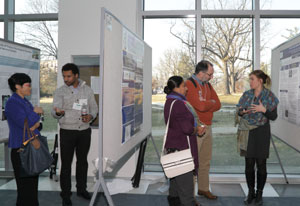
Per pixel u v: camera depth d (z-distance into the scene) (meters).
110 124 2.43
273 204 3.32
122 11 4.18
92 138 4.15
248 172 3.33
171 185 2.82
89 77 4.18
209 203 3.38
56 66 4.70
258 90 3.25
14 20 4.71
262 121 3.17
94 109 3.38
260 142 3.17
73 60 4.23
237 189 3.91
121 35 2.67
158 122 4.53
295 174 4.32
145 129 3.72
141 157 3.76
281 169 4.32
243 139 3.26
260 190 3.29
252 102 3.24
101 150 2.29
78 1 4.19
